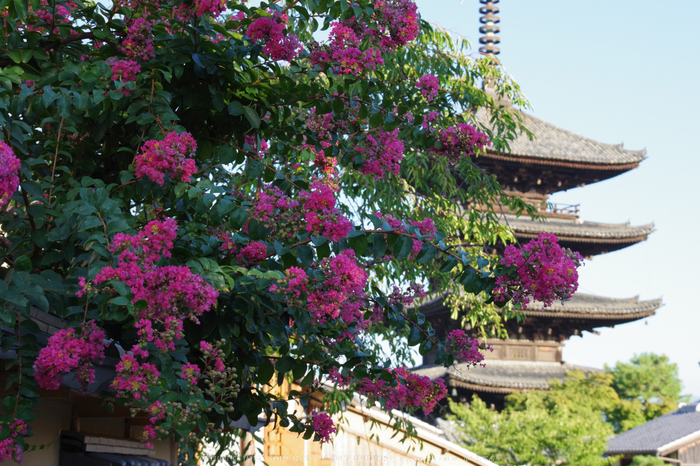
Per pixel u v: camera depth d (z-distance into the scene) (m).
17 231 3.29
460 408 21.17
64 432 4.48
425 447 13.49
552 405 25.03
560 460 20.55
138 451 5.03
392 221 3.23
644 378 57.09
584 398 27.11
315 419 4.40
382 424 13.30
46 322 3.17
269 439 13.46
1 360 3.35
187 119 3.84
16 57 3.33
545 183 28.36
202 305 2.60
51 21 3.47
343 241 3.14
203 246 3.50
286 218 3.22
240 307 3.48
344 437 13.53
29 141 3.45
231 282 3.09
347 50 3.61
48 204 3.03
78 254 3.16
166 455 5.79
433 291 8.23
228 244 3.58
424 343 4.00
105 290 2.59
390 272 6.81
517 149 26.75
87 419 4.80
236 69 3.64
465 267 3.27
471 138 3.91
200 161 3.87
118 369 2.60
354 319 3.96
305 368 3.94
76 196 3.08
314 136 4.04
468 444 21.06
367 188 6.93
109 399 3.34
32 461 4.09
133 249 2.60
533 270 3.05
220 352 2.97
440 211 7.72
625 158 28.23
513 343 28.02
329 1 3.62
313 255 3.18
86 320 2.88
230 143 3.88
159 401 2.76
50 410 4.33
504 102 24.16
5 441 2.70
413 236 3.20
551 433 19.77
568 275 3.00
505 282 3.13
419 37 7.02
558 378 27.44
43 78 3.38
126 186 3.46
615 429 43.81
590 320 27.48
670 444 29.88
